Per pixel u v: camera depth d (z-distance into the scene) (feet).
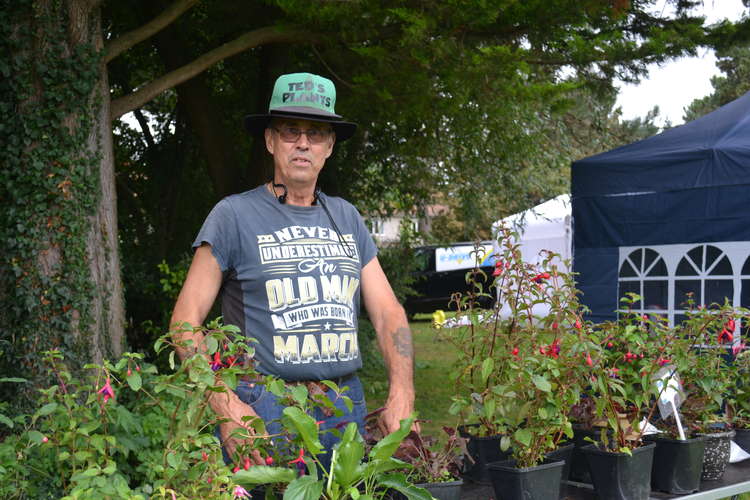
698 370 8.82
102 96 16.63
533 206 32.86
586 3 16.22
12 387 15.43
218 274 6.81
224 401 5.83
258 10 20.99
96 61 16.26
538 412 6.91
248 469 5.24
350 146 28.17
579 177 21.04
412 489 5.35
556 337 7.36
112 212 16.83
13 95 15.88
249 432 5.57
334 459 5.26
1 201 16.03
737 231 17.62
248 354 5.51
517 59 16.12
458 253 55.31
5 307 15.80
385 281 7.71
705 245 18.31
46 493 7.95
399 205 31.60
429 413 22.15
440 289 56.65
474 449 7.82
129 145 29.48
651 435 8.07
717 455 8.27
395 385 6.92
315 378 6.74
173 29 24.12
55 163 15.92
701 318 8.93
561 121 28.84
